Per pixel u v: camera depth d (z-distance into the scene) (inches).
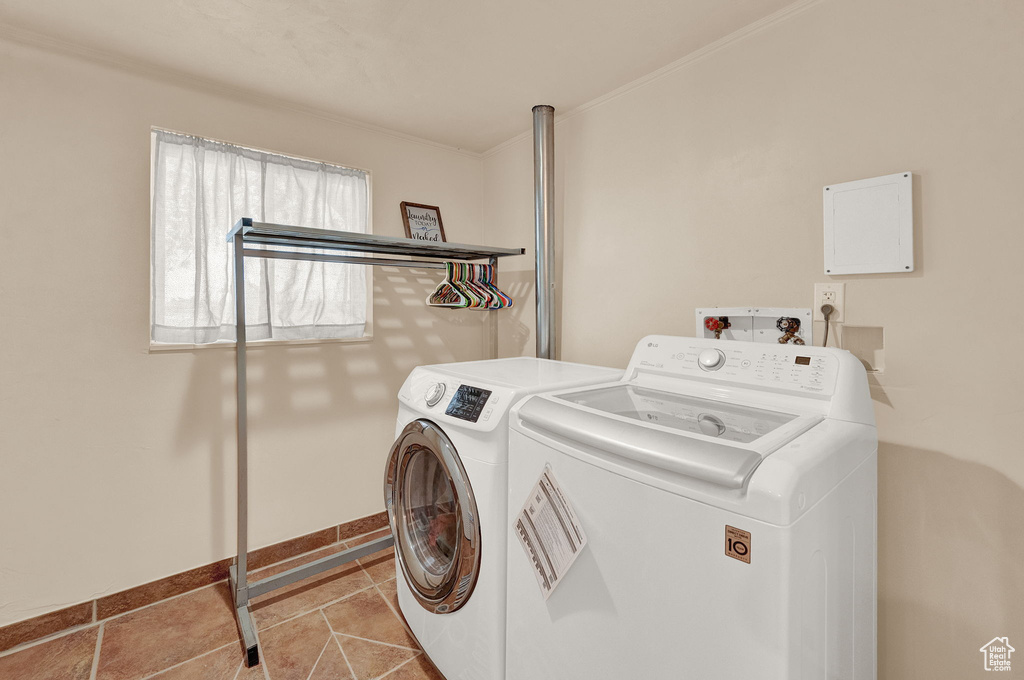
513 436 49.2
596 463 40.1
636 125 78.2
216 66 72.5
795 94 58.9
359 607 74.7
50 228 65.7
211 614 72.2
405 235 100.7
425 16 60.7
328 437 91.6
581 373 65.2
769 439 36.5
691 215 70.8
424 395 63.0
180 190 75.5
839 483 36.6
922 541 50.5
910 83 50.1
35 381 65.4
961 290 47.5
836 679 37.6
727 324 65.2
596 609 40.3
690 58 69.9
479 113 90.4
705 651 33.0
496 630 50.5
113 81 69.7
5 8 58.3
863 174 53.5
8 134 62.7
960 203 47.3
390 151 99.4
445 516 62.2
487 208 113.3
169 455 75.6
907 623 51.6
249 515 83.4
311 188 88.3
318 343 89.7
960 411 47.9
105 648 64.7
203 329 77.0
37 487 65.8
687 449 34.3
